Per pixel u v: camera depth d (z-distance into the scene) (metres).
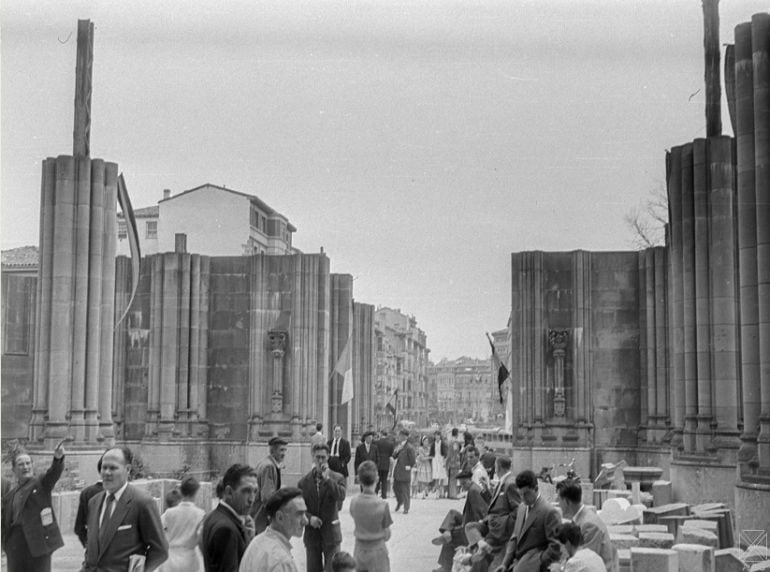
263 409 31.94
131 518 8.05
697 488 19.89
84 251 23.09
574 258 32.16
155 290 32.78
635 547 12.28
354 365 42.25
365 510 10.88
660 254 30.56
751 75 15.40
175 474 31.31
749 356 15.25
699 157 20.97
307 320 31.92
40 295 23.03
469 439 23.33
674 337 22.20
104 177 23.67
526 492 9.80
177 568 9.95
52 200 23.16
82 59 22.88
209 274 33.16
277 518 7.12
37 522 10.04
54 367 22.64
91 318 23.17
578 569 8.30
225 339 32.84
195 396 32.41
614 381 31.78
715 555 12.41
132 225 26.69
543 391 31.92
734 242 20.58
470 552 11.76
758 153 14.98
